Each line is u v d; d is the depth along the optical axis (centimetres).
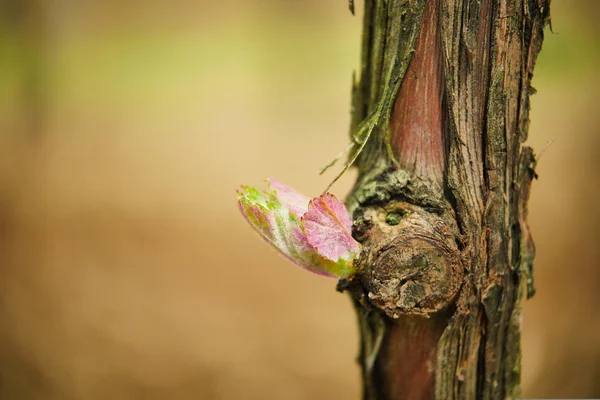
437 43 50
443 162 51
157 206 137
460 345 52
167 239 130
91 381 106
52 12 156
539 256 109
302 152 141
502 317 52
